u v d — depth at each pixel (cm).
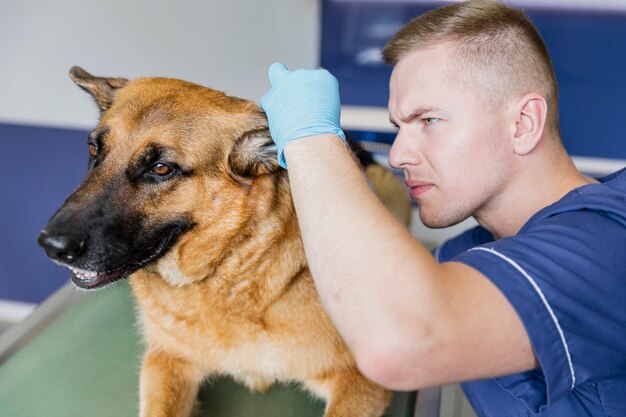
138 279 172
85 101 308
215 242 159
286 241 161
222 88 320
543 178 124
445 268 88
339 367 164
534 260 93
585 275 95
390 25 298
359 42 303
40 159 319
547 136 122
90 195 148
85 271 146
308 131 107
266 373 167
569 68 293
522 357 88
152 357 172
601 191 113
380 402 161
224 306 160
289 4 300
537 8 286
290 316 159
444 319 81
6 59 302
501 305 86
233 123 161
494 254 92
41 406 159
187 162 155
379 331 81
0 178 324
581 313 92
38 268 338
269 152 156
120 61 312
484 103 114
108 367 177
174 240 159
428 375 82
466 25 116
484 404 141
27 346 185
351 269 85
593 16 282
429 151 118
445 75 115
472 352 83
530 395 107
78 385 168
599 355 94
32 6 295
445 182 119
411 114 119
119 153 154
